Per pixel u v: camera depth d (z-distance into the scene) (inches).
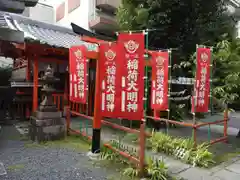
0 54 307.1
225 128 242.5
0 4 177.3
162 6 311.7
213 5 340.5
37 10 562.3
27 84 322.3
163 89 243.9
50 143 215.6
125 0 344.8
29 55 285.9
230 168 168.7
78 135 243.1
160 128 299.7
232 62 271.0
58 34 347.6
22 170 151.8
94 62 353.1
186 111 396.2
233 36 344.5
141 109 148.0
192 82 346.9
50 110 224.2
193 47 344.8
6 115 343.0
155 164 150.7
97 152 182.4
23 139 227.5
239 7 418.3
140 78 147.3
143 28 328.8
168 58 241.3
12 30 163.3
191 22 340.2
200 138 256.5
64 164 165.3
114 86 155.3
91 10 461.4
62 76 357.4
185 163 175.5
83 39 173.0
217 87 264.5
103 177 145.0
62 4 552.1
